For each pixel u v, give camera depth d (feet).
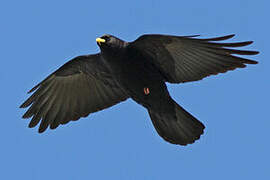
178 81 47.03
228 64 44.50
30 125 53.21
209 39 43.16
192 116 49.65
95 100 53.11
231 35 42.65
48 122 53.42
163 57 46.37
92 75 52.21
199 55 44.93
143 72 47.70
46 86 52.75
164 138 51.21
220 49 43.70
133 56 47.29
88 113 53.36
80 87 53.11
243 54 43.34
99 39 47.80
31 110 53.11
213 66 45.06
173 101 49.26
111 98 52.85
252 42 42.93
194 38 43.68
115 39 47.80
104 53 48.24
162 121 50.93
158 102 49.37
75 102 53.47
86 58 50.98
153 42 45.68
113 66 48.49
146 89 48.55
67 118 53.57
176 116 50.11
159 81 47.85
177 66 46.39
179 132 50.67
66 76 52.54
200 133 50.16
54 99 53.42
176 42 44.86
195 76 46.19
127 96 52.49
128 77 48.44
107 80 52.08
